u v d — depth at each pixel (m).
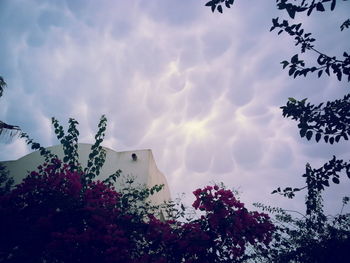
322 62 2.93
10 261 4.19
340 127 2.90
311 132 3.01
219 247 4.54
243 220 4.64
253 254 4.86
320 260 4.52
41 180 5.12
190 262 4.44
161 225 5.07
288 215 5.33
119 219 5.14
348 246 4.41
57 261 4.47
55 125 6.34
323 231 4.90
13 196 4.76
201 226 4.71
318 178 3.12
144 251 4.93
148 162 9.20
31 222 4.52
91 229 4.46
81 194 5.32
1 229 4.34
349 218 4.88
